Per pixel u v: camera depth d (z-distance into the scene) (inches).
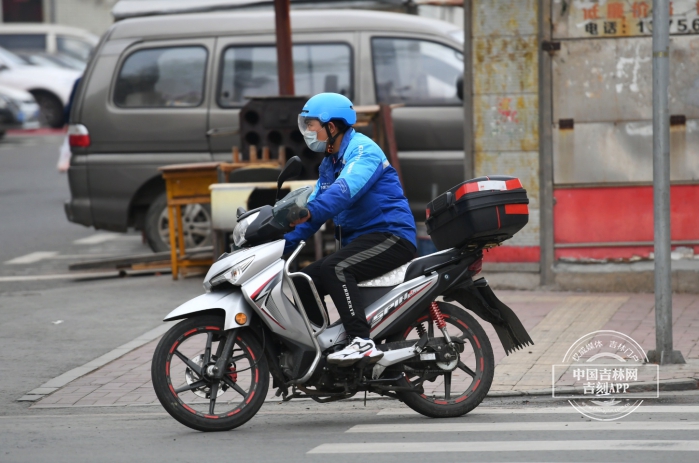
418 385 692.1
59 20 4266.7
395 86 1368.1
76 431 677.9
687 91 1105.4
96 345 968.3
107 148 1362.0
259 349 665.6
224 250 1195.3
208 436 653.3
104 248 1605.6
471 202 662.5
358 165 653.9
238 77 1379.2
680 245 1115.3
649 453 582.9
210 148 1358.3
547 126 1123.3
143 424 704.4
